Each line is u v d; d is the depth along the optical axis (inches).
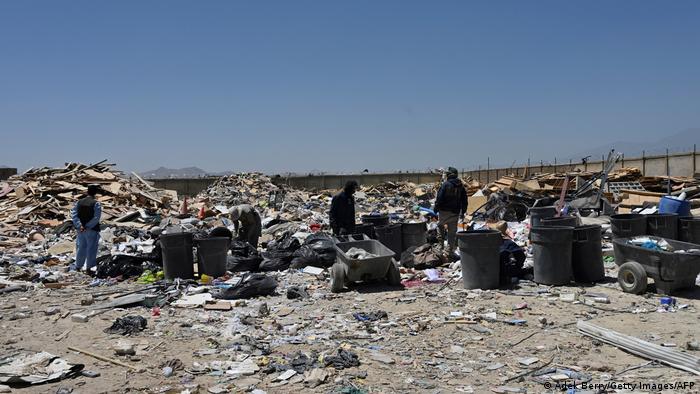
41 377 227.1
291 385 220.8
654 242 366.3
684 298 334.3
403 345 267.4
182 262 430.3
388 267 397.7
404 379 225.3
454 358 249.0
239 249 474.6
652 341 260.1
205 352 259.6
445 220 473.1
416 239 522.0
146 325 306.3
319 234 503.8
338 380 223.6
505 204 810.2
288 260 478.0
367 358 249.8
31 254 571.2
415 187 1683.1
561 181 1077.8
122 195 924.0
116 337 286.8
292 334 287.4
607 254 473.4
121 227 738.8
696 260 334.3
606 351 253.6
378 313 318.3
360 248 425.1
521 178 1243.8
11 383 224.4
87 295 393.4
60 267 507.8
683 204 531.2
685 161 1258.6
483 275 375.2
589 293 354.3
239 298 369.7
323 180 2081.7
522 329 287.7
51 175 1028.5
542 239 379.6
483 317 308.0
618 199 874.8
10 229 733.3
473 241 374.6
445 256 465.4
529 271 408.8
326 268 471.8
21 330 302.0
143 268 458.9
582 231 382.9
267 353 258.1
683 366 227.8
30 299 381.4
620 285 359.6
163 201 998.4
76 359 254.8
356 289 392.8
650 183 1045.2
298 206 1132.5
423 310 329.1
